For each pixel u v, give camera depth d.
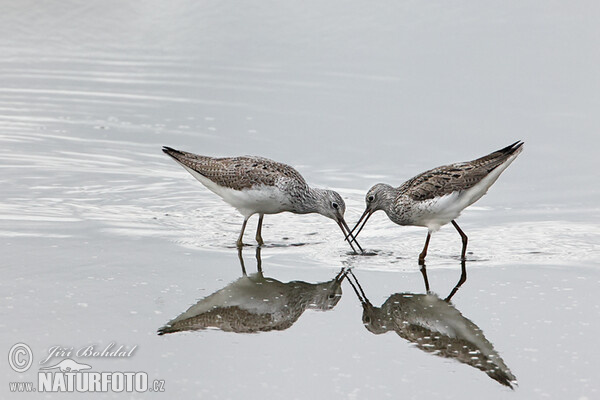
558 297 12.75
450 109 20.94
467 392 10.01
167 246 14.64
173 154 15.91
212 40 25.00
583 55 22.77
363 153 19.17
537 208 16.59
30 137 20.17
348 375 10.37
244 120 20.91
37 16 25.88
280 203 15.23
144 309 12.05
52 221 15.47
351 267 14.15
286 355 10.87
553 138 19.52
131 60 24.53
